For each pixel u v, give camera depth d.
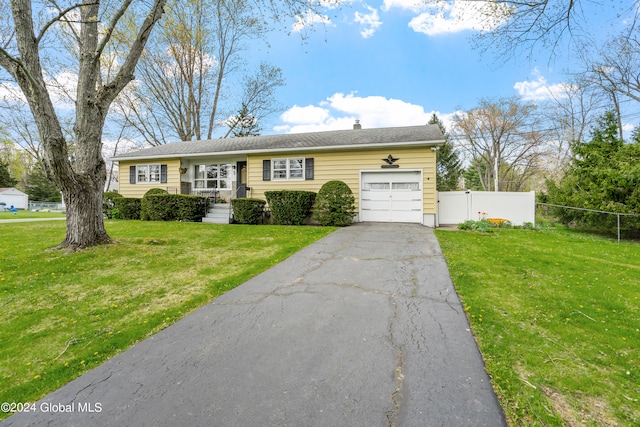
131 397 1.91
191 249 6.59
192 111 21.34
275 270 4.86
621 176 9.70
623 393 1.91
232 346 2.53
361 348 2.46
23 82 5.19
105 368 2.25
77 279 4.47
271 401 1.84
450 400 1.82
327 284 4.11
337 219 10.38
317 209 10.71
